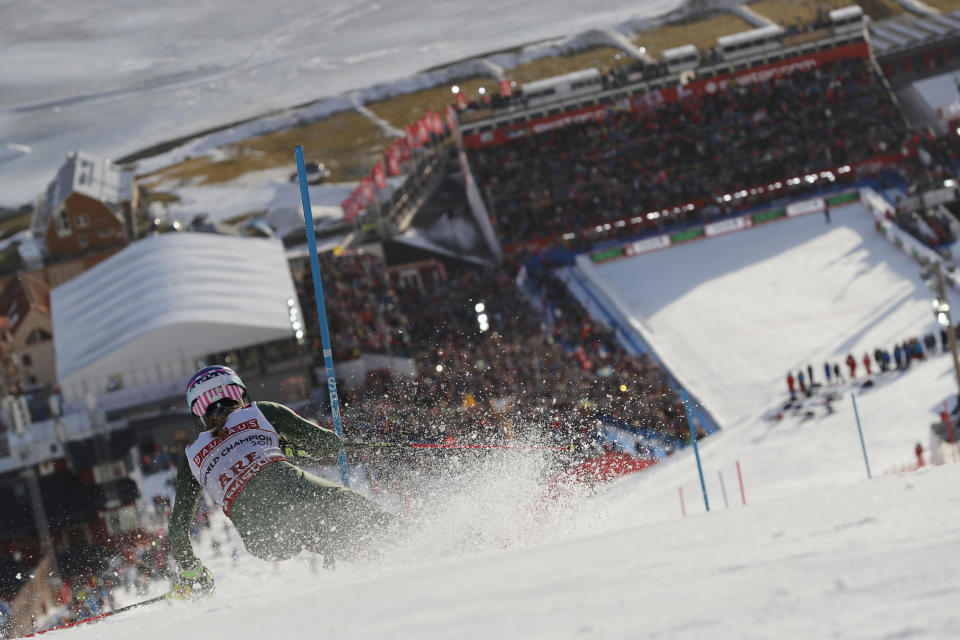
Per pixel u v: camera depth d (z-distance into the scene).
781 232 86.94
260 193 126.38
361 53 167.62
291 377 64.50
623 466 42.97
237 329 64.25
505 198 93.00
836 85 98.75
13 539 39.41
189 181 133.00
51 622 24.94
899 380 54.66
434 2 179.12
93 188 104.75
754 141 94.81
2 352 87.44
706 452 47.84
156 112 155.88
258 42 172.12
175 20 174.00
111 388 63.75
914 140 94.62
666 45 156.50
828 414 50.88
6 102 158.62
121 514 41.78
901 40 123.94
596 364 62.75
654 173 93.38
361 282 82.62
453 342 70.06
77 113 156.88
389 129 146.00
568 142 97.00
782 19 155.12
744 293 78.00
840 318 71.06
